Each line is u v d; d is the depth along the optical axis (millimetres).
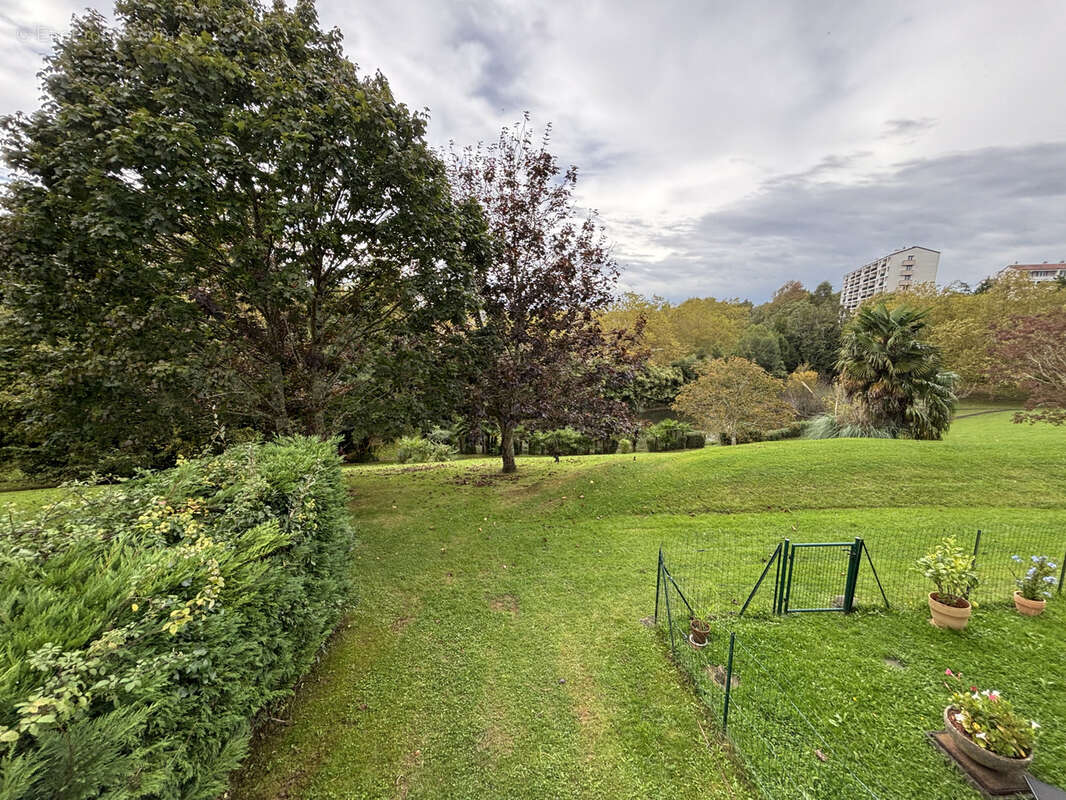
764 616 4789
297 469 3988
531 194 10391
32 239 5426
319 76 6734
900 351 13711
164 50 5332
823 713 3391
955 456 10156
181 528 2879
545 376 9656
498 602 5348
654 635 4590
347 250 7621
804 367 33156
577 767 3057
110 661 1771
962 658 4035
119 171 5461
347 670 4098
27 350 6875
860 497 8766
